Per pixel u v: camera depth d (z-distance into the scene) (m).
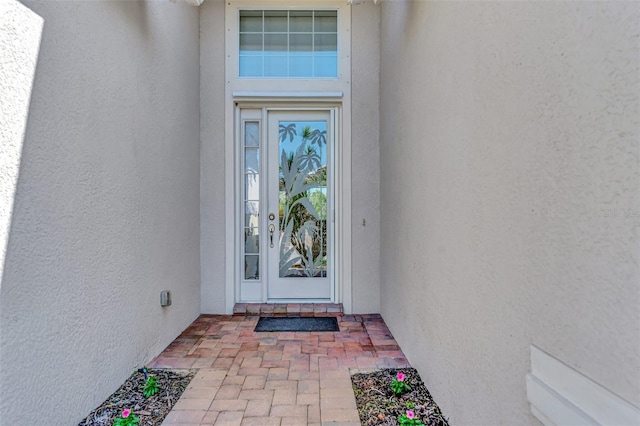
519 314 1.10
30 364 1.34
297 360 2.45
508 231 1.16
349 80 3.55
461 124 1.53
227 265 3.55
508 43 1.16
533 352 1.03
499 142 1.22
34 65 1.37
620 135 0.74
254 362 2.41
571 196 0.88
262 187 3.66
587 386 0.82
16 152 1.28
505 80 1.18
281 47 3.62
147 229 2.36
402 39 2.56
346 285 3.56
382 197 3.37
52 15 1.47
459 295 1.55
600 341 0.79
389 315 3.06
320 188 3.71
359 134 3.56
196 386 2.07
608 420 0.76
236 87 3.55
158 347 2.53
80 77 1.66
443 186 1.74
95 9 1.78
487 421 1.30
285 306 3.57
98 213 1.80
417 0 2.18
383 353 2.56
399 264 2.68
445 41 1.71
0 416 1.21
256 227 3.72
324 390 2.02
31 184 1.35
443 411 1.74
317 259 3.71
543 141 0.98
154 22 2.47
